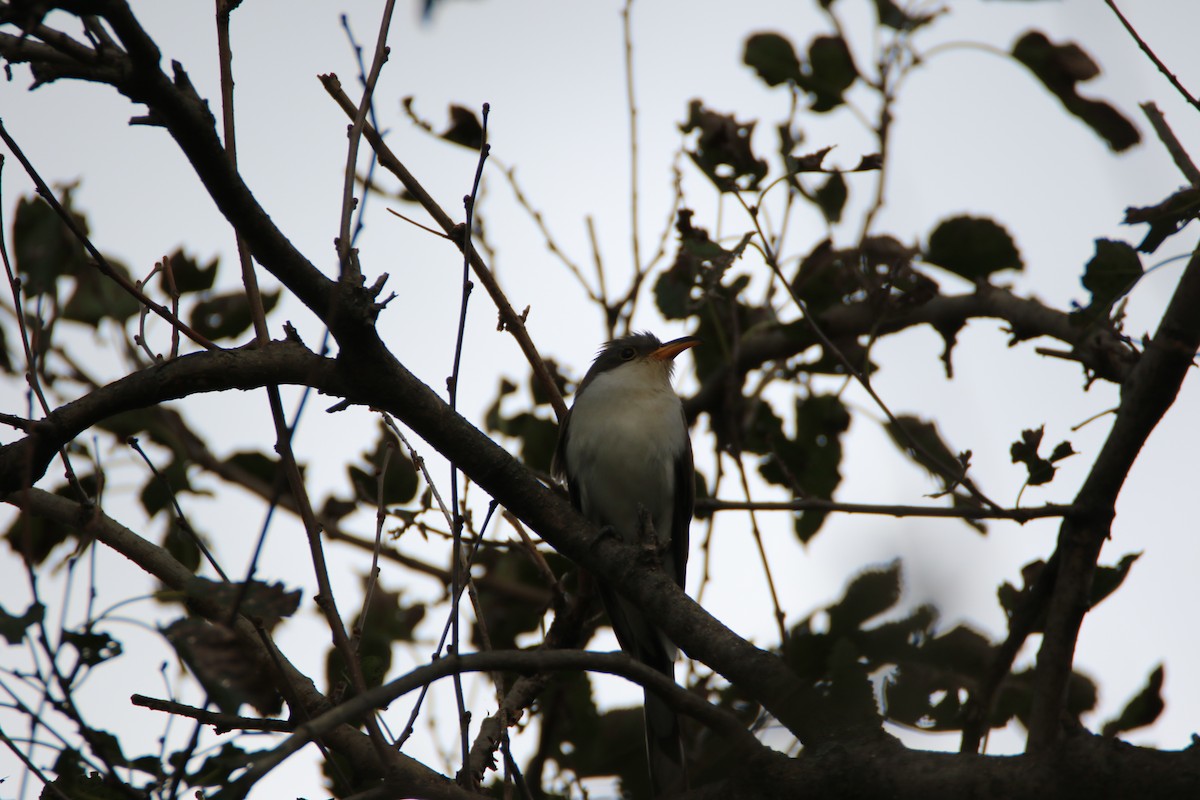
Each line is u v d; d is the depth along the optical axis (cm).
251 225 647
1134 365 880
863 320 1120
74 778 609
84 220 1113
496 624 1162
